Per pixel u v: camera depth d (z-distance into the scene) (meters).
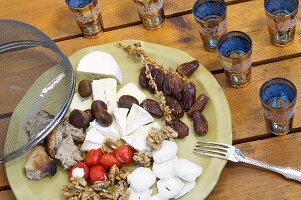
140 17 0.88
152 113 0.76
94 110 0.76
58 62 0.82
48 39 0.83
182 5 0.88
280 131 0.72
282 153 0.72
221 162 0.70
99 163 0.73
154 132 0.72
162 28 0.86
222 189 0.70
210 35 0.80
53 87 0.79
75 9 0.83
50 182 0.73
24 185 0.73
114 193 0.70
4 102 0.82
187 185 0.69
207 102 0.76
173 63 0.80
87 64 0.81
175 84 0.76
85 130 0.77
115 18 0.89
